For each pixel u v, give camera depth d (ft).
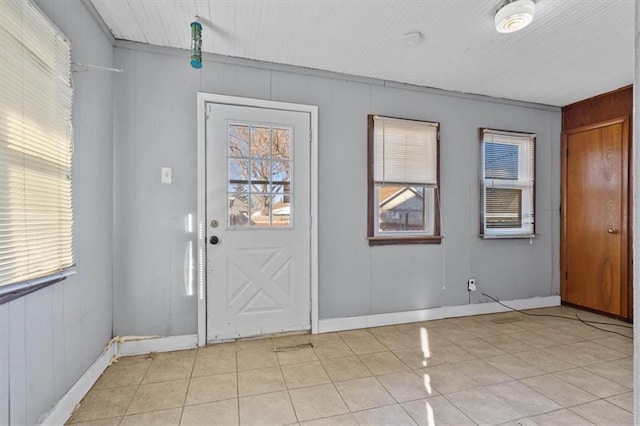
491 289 11.41
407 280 10.39
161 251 8.15
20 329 4.37
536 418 5.49
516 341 8.81
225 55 8.51
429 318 10.61
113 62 7.75
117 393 6.22
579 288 11.79
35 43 4.63
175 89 8.23
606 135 11.01
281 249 9.09
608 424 5.34
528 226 11.92
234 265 8.69
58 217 5.24
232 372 7.05
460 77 9.88
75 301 5.89
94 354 6.70
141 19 6.98
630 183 10.37
